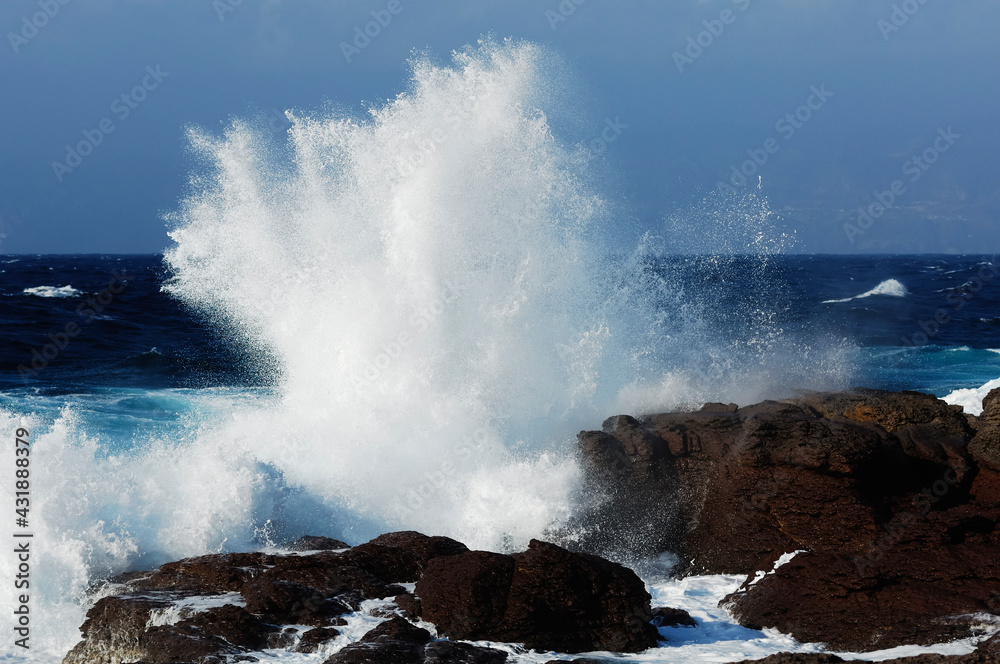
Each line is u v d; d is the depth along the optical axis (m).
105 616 23.52
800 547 28.58
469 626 22.58
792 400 35.78
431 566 24.23
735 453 31.02
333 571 25.52
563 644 22.64
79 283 195.62
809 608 24.48
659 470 32.72
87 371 67.00
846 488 28.08
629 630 22.98
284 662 21.00
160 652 21.33
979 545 25.14
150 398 55.16
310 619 23.06
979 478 29.41
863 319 120.38
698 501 32.12
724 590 28.56
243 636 21.98
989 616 22.62
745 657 22.45
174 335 93.06
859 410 33.53
